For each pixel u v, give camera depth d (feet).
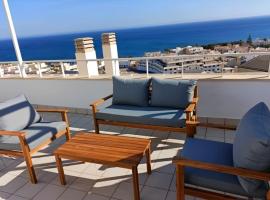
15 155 7.77
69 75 14.94
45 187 7.40
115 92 10.89
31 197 7.00
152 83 10.34
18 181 7.80
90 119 13.12
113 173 7.82
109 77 13.17
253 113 5.52
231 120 10.93
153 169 7.86
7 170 8.46
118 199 6.64
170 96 9.84
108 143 7.33
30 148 7.56
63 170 7.74
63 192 7.11
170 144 9.52
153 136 10.32
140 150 6.80
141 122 9.26
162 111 9.56
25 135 7.48
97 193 6.93
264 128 4.67
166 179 7.32
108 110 10.07
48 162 8.79
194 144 6.51
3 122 8.18
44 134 8.20
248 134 4.82
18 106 8.92
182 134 10.28
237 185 4.87
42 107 15.52
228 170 4.70
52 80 14.46
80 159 6.71
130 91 10.53
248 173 4.53
